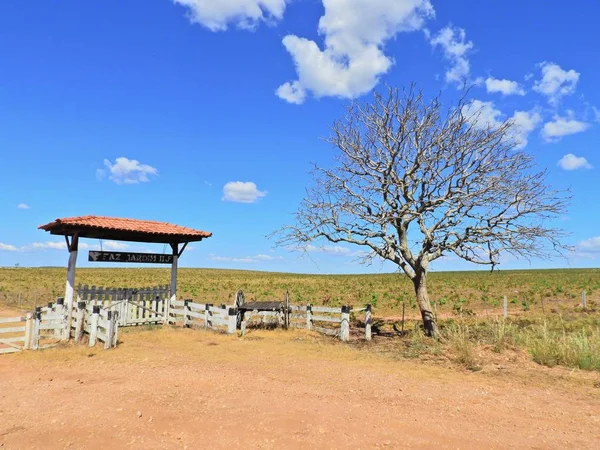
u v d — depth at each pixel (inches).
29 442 202.5
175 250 654.5
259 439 206.4
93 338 452.4
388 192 541.6
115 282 1931.6
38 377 331.9
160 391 290.0
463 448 201.9
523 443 211.0
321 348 476.7
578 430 233.1
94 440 204.5
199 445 199.2
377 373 365.7
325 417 240.8
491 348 470.6
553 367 400.2
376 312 986.7
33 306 960.3
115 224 597.0
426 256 545.3
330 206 546.3
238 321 624.4
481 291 1439.5
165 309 635.5
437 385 330.0
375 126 556.4
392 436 214.7
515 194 489.4
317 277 2765.7
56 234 587.2
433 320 545.0
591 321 708.0
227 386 307.4
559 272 2896.2
